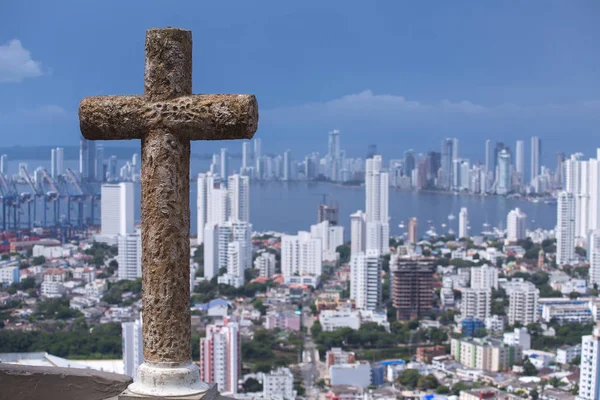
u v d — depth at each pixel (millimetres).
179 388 5207
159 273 5223
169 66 5242
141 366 5277
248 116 5117
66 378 6148
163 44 5234
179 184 5250
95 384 6125
